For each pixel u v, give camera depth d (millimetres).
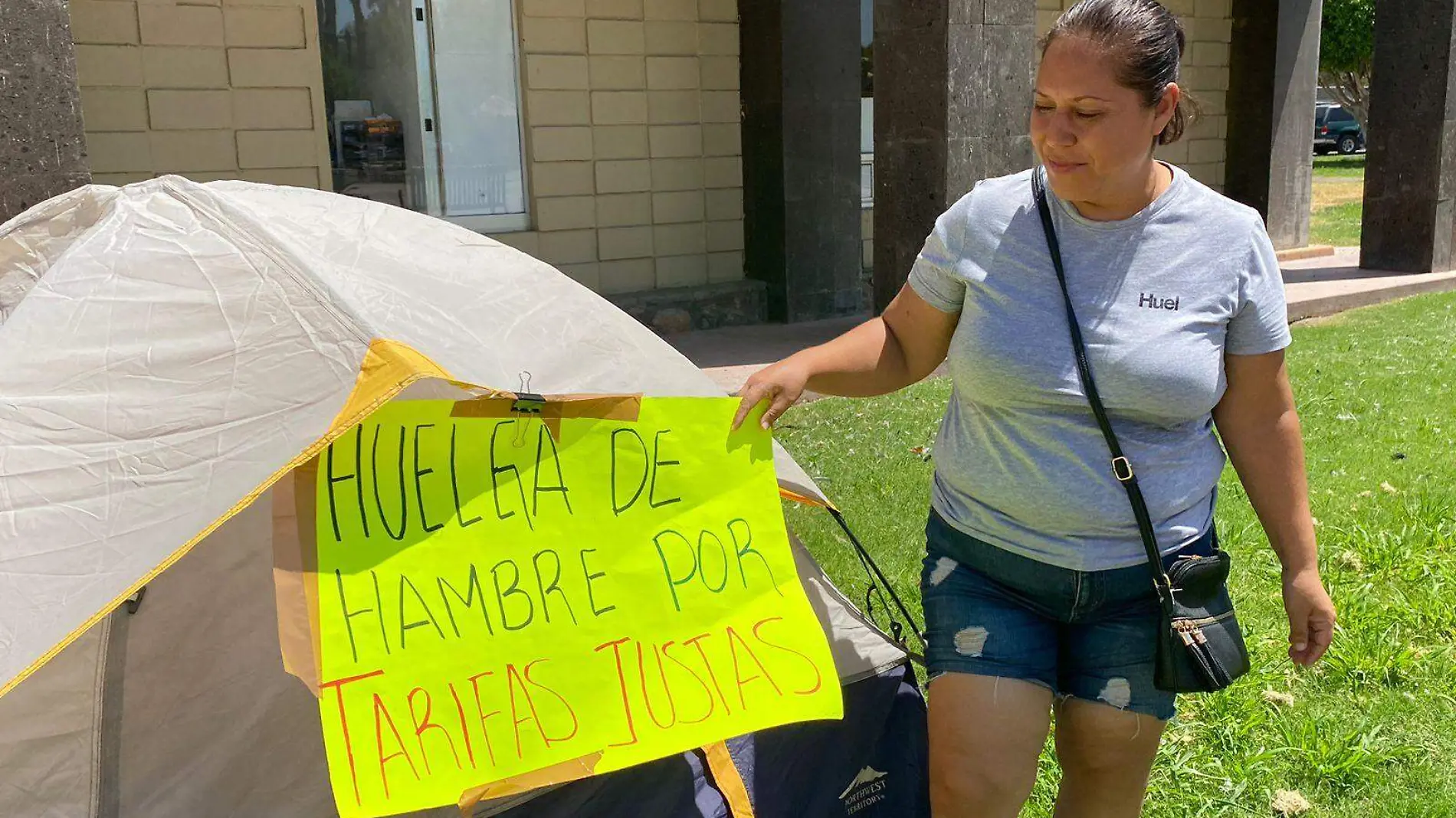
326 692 2102
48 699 2449
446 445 2291
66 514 2041
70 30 4828
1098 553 2174
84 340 2221
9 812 2395
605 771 2289
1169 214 2129
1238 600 4324
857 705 2973
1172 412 2135
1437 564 4629
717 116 10430
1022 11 7988
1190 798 3137
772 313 10641
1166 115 2057
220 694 2605
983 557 2270
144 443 2113
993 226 2219
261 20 8352
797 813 2795
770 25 9969
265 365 2178
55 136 4836
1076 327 2129
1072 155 2033
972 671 2201
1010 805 2188
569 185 9828
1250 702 3568
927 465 5832
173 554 1979
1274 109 14078
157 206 2479
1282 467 2270
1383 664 3812
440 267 2607
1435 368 8219
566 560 2363
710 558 2500
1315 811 3109
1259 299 2143
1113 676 2229
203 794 2514
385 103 9148
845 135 10492
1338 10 29812
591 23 9703
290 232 2471
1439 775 3254
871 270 11703
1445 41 12078
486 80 9516
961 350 2229
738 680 2463
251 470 2051
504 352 2484
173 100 8102
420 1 9141
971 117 7883
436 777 2146
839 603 3062
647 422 2473
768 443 2561
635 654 2383
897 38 7984
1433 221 12555
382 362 2135
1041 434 2178
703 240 10570
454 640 2225
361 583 2168
